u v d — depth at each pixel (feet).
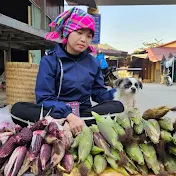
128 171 3.86
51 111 5.00
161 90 37.29
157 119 4.26
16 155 3.62
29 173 3.54
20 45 21.49
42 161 3.49
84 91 6.17
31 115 5.44
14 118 5.82
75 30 5.67
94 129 4.16
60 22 5.94
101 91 6.77
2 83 20.51
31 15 19.04
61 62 5.88
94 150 3.91
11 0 22.45
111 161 3.88
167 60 59.06
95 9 28.14
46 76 5.65
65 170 3.55
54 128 3.76
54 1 26.50
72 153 3.87
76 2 27.68
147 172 3.91
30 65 9.94
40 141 3.72
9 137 3.86
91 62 6.43
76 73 6.02
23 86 9.99
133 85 14.12
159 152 4.02
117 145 3.87
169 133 4.07
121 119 4.14
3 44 18.79
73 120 4.54
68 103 5.86
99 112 5.81
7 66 10.46
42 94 5.55
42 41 17.78
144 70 78.89
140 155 3.85
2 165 3.65
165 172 3.88
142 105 20.04
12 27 11.16
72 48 5.86
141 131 4.00
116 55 77.41
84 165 3.69
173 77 65.16
